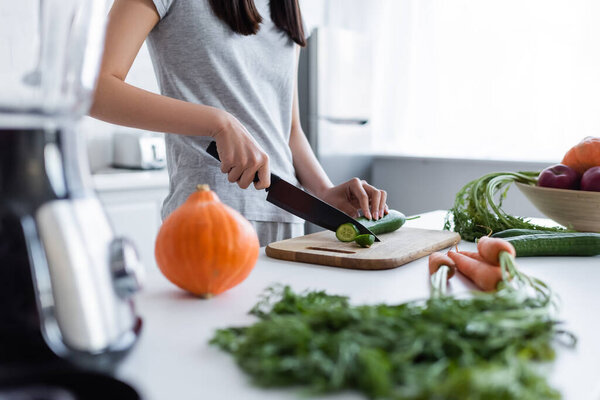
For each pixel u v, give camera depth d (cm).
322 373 46
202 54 125
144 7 114
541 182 123
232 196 132
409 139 337
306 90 300
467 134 316
